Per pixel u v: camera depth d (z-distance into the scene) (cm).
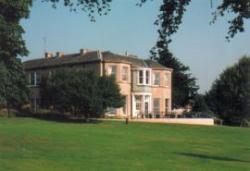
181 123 6788
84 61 8000
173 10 1479
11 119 6269
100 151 3164
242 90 9331
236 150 3775
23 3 4881
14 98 6675
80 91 6444
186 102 10912
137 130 5312
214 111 9606
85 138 3966
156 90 8500
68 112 6781
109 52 8112
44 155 2850
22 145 3272
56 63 8425
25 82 6656
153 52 1539
